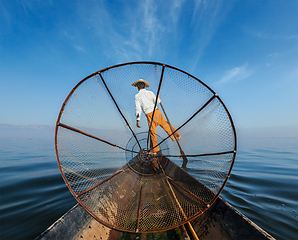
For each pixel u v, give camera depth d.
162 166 4.54
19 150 14.42
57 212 3.04
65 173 2.35
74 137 2.57
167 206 2.72
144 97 4.04
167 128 4.17
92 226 2.14
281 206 3.41
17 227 2.59
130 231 2.13
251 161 9.09
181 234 2.26
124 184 3.53
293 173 6.13
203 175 3.11
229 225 2.02
